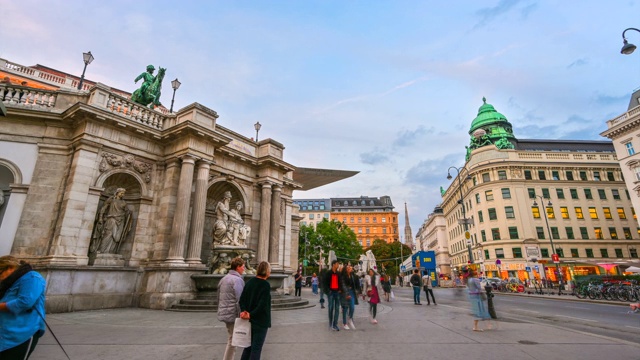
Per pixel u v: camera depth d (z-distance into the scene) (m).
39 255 14.42
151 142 18.09
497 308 17.83
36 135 15.88
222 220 18.61
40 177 15.36
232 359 5.33
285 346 7.20
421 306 16.92
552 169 57.22
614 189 55.97
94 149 15.76
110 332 8.85
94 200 15.39
